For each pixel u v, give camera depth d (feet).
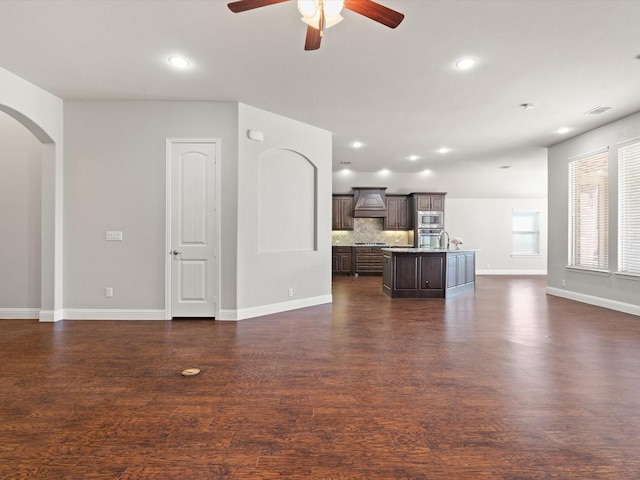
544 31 9.74
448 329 13.96
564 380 8.94
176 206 15.12
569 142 20.68
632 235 16.74
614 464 5.65
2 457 5.76
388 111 16.16
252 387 8.47
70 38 10.14
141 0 8.48
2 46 10.59
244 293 15.52
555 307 18.44
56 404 7.58
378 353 11.02
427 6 8.68
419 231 33.37
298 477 5.32
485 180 33.22
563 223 21.26
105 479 5.24
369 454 5.89
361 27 9.59
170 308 15.14
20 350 11.17
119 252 15.08
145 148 15.02
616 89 13.66
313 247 18.74
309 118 17.19
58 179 14.74
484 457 5.82
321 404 7.63
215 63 11.66
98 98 14.69
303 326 14.35
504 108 15.72
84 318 15.08
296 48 10.73
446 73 12.35
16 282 15.48
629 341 12.29
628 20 9.20
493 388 8.46
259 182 16.19
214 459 5.73
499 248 35.42
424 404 7.65
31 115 13.24
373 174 32.50
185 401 7.73
